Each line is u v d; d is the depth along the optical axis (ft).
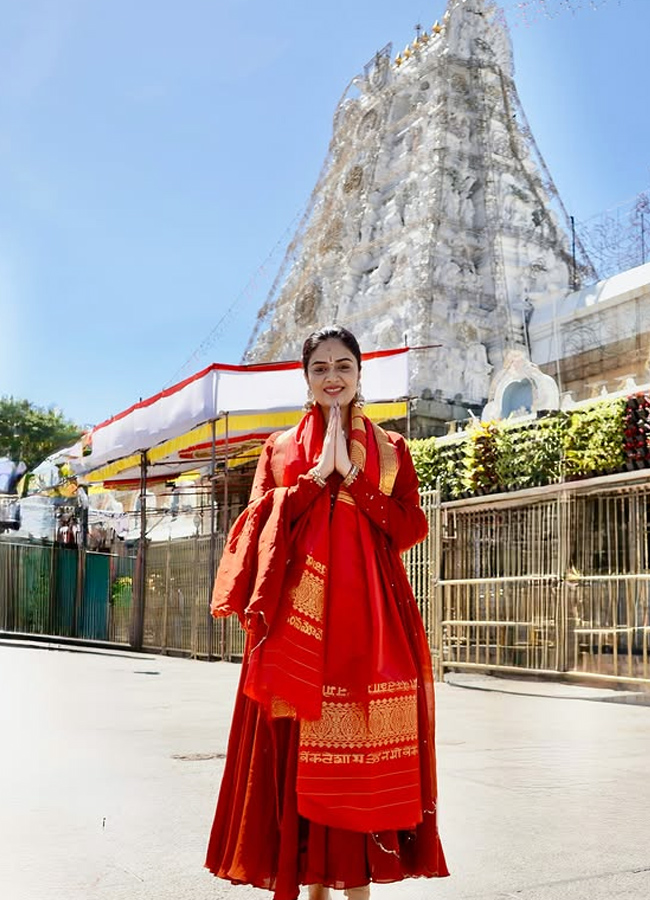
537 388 70.59
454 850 10.02
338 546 7.78
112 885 8.64
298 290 140.56
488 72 125.18
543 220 123.54
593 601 29.66
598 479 29.55
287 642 7.33
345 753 7.25
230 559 7.82
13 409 151.84
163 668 38.52
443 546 35.68
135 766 14.51
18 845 9.94
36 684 28.96
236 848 7.41
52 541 65.41
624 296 107.24
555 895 8.51
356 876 7.16
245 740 7.69
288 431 8.59
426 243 114.42
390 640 7.71
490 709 23.95
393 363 43.01
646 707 24.31
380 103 136.67
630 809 12.06
